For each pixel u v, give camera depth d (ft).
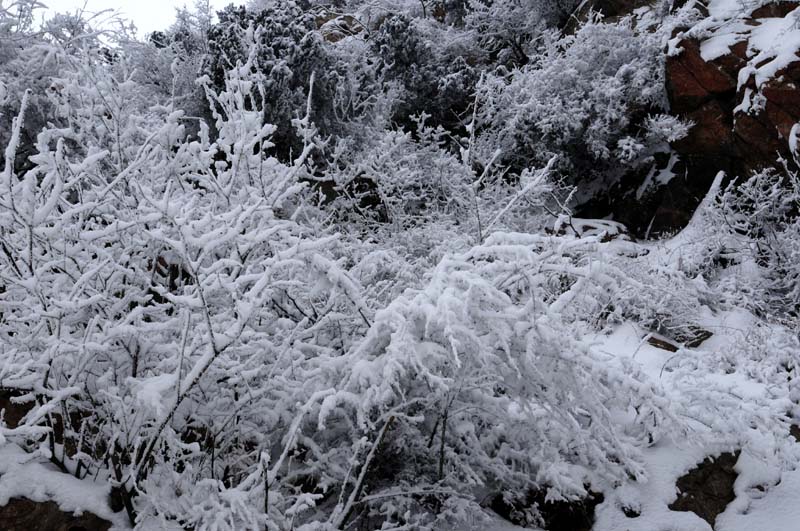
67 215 8.55
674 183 28.63
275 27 31.04
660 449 11.85
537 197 23.63
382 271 12.59
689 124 27.48
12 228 9.42
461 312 8.22
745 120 25.16
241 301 8.23
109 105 11.96
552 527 10.89
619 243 26.18
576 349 8.71
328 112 30.81
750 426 12.55
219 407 10.11
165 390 7.98
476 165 32.07
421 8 54.65
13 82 21.06
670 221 28.12
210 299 10.19
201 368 8.03
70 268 9.66
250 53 11.66
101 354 9.16
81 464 9.13
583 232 27.63
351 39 45.21
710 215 24.16
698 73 27.43
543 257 9.19
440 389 8.73
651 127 28.78
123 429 8.52
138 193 10.13
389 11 54.54
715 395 11.07
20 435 8.40
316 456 9.99
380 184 22.66
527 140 31.09
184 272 12.72
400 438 10.14
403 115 37.96
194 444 8.33
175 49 33.09
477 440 10.56
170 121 10.60
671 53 28.27
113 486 8.45
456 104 37.60
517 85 33.94
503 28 43.88
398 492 9.55
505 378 9.36
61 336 8.75
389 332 8.98
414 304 8.47
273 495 8.57
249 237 9.01
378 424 10.04
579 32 32.68
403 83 37.88
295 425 8.47
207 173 11.52
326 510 10.29
